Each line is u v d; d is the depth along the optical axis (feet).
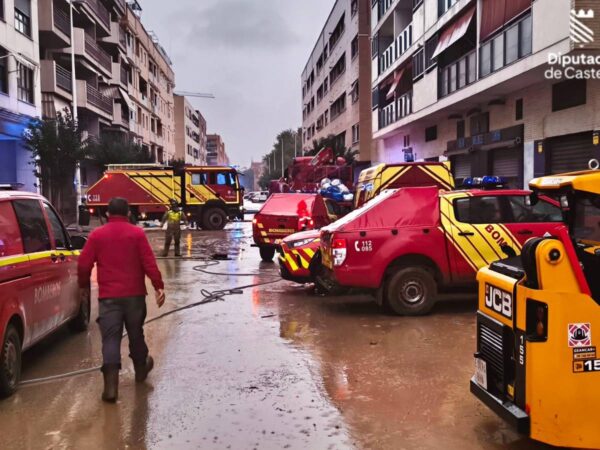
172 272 43.93
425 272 26.27
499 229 26.27
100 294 17.06
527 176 58.23
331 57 187.01
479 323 13.89
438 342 21.91
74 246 24.12
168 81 242.37
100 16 125.49
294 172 90.99
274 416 15.07
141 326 17.70
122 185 90.48
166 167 92.48
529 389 11.51
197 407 15.80
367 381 17.66
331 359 20.04
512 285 12.20
